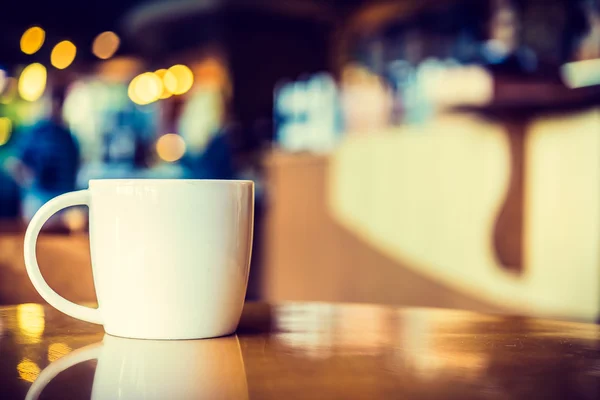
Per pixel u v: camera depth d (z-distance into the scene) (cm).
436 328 58
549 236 228
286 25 705
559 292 226
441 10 515
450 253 251
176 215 49
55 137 323
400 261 267
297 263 309
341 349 48
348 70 648
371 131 283
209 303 51
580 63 347
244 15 707
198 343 49
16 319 61
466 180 246
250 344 49
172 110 737
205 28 729
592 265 219
